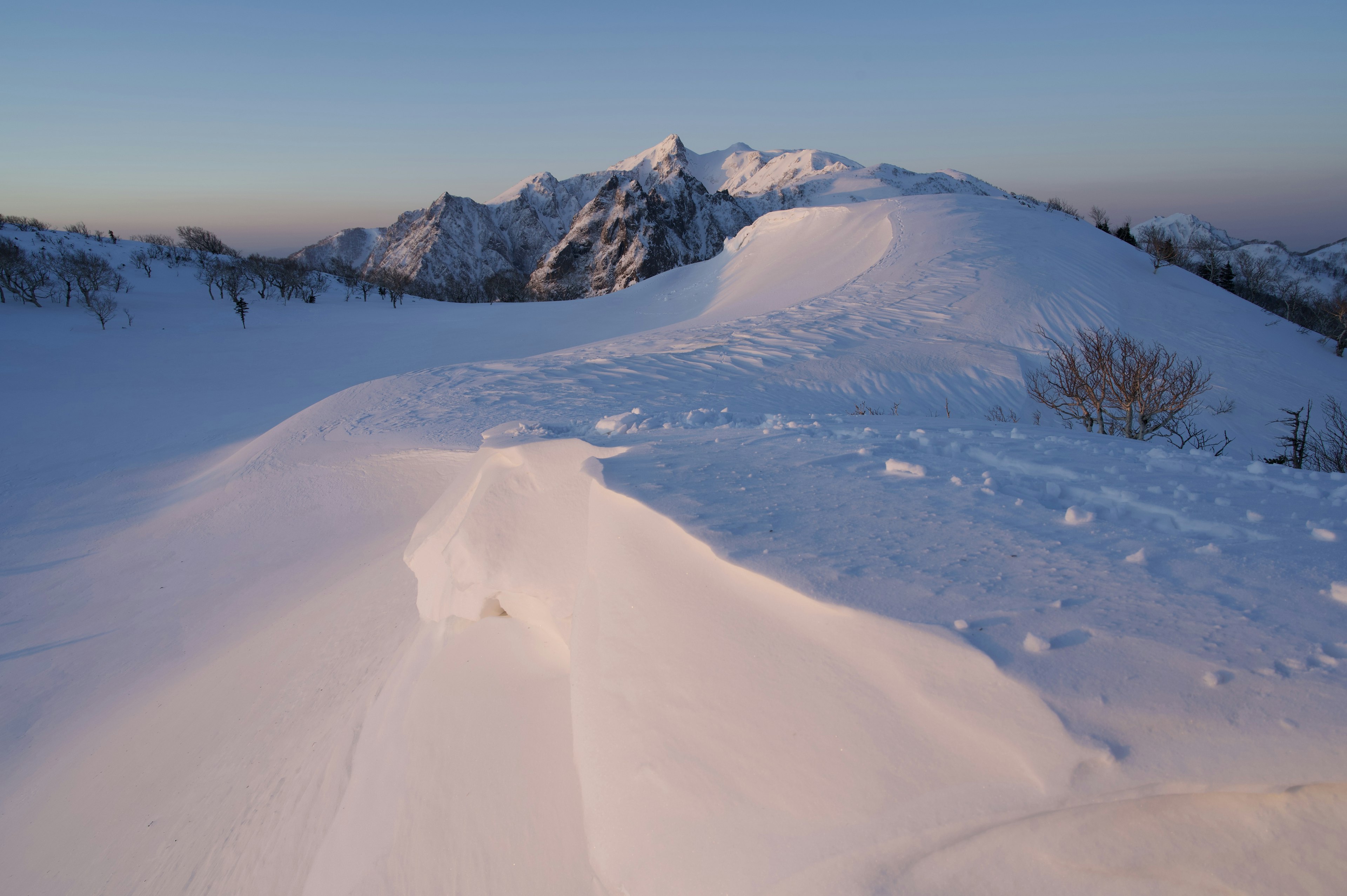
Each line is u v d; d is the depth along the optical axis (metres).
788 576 2.15
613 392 16.48
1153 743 1.52
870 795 1.70
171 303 74.88
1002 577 2.14
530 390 17.62
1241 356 20.48
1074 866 1.54
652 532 2.67
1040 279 24.86
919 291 24.89
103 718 8.21
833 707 1.87
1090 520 2.64
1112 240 35.31
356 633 6.67
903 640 1.84
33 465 25.64
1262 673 1.61
